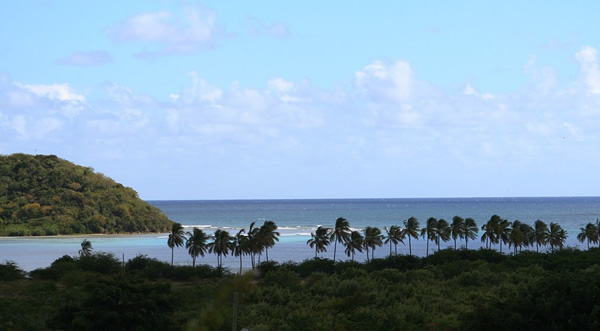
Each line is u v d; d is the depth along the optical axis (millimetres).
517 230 142625
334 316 50844
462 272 80375
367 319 49562
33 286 72875
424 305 59594
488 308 47625
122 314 51688
